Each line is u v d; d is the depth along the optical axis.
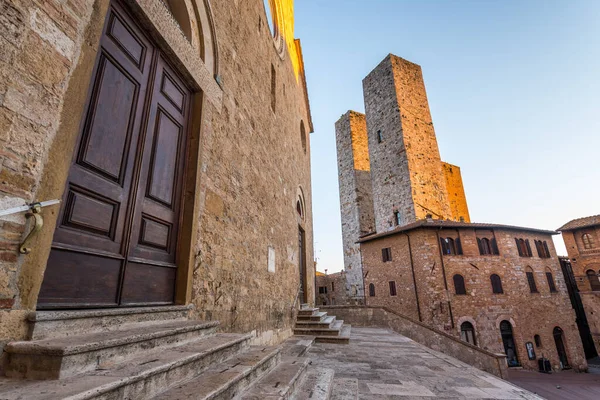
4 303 1.53
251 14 6.88
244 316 4.96
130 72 2.91
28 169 1.71
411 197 23.39
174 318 2.91
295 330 8.68
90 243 2.27
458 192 34.56
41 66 1.86
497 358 9.03
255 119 6.45
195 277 3.50
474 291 19.31
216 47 4.61
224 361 2.58
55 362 1.45
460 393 4.06
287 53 11.46
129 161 2.80
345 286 33.06
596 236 25.83
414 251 20.53
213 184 4.20
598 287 25.09
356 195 30.88
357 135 33.59
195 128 3.93
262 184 6.61
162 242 3.21
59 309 1.96
